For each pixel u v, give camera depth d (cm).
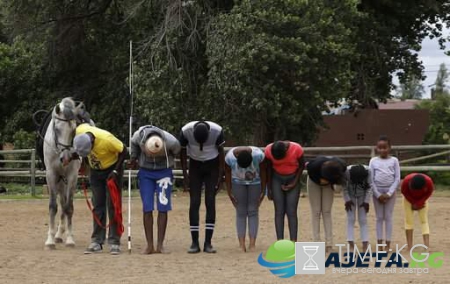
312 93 4025
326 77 4041
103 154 1998
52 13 4794
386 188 1922
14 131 5144
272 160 1992
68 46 4894
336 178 1877
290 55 3788
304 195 3638
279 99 3916
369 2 4866
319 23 3897
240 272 1673
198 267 1753
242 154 1969
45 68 5103
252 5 3881
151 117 4025
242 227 2039
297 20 3831
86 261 1861
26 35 4866
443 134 5600
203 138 1964
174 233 2498
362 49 4769
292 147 2003
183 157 2033
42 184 4800
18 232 2567
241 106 4000
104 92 4844
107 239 2200
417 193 1908
